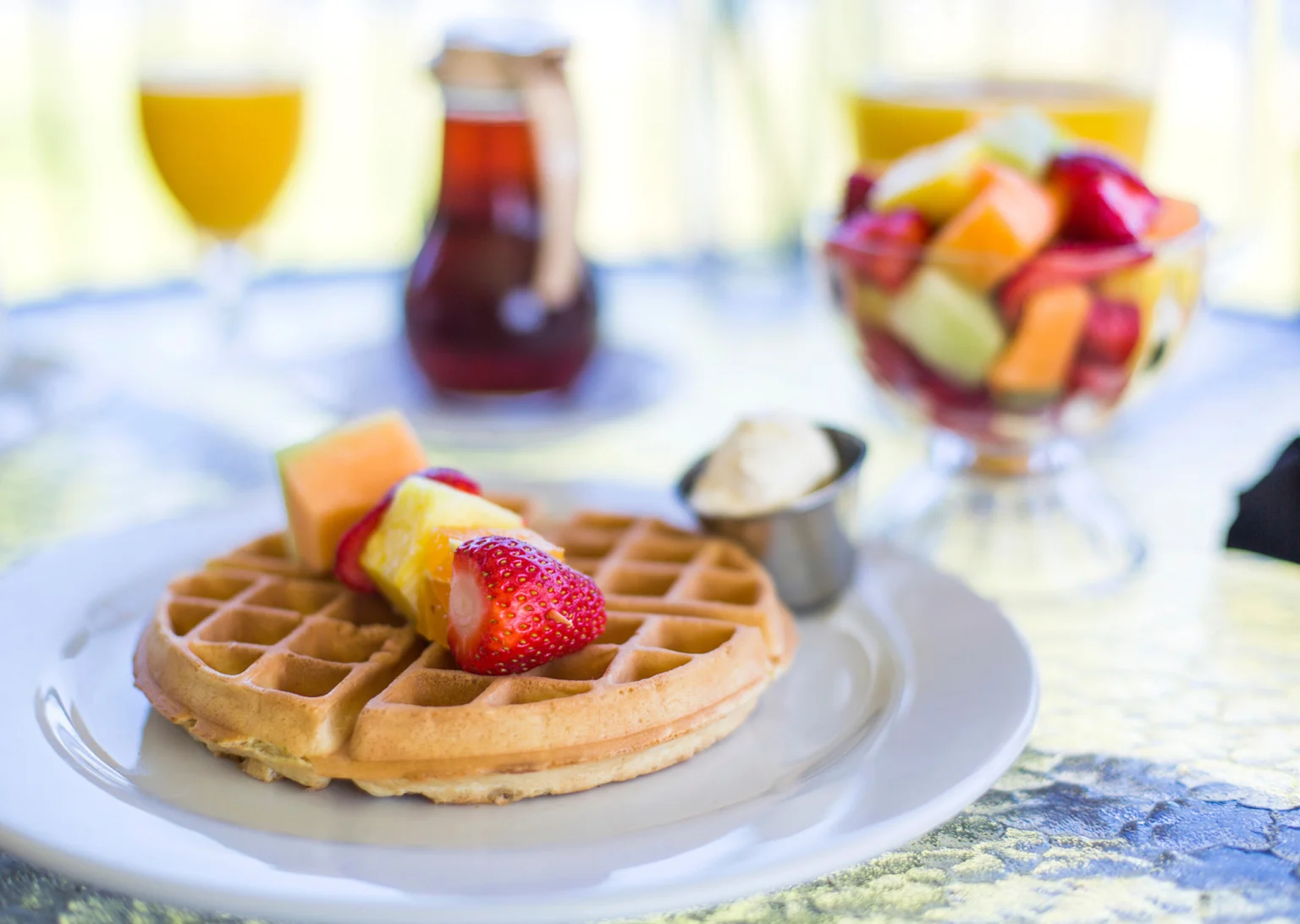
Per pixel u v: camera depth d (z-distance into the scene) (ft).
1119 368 2.85
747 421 2.82
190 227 3.55
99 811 2.39
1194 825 2.45
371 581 2.66
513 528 2.59
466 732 2.44
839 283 2.96
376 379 3.40
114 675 2.63
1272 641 2.75
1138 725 2.60
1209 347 3.70
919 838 2.44
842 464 2.83
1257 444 3.28
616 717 2.47
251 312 3.75
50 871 2.34
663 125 5.48
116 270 4.58
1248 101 3.60
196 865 2.32
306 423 3.39
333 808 2.43
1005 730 2.48
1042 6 3.64
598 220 4.88
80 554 2.83
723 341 3.81
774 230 3.86
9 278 4.38
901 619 2.71
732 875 2.31
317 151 5.47
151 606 2.76
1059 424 2.92
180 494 3.13
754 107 3.80
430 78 3.26
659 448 3.29
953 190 2.87
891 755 2.46
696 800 2.45
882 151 3.50
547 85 3.23
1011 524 2.98
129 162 5.36
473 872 2.33
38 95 5.36
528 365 3.26
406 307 3.29
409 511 2.60
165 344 3.69
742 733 2.56
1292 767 2.53
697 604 2.67
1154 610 2.82
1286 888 2.38
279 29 3.59
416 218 4.63
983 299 2.83
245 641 2.65
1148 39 3.59
